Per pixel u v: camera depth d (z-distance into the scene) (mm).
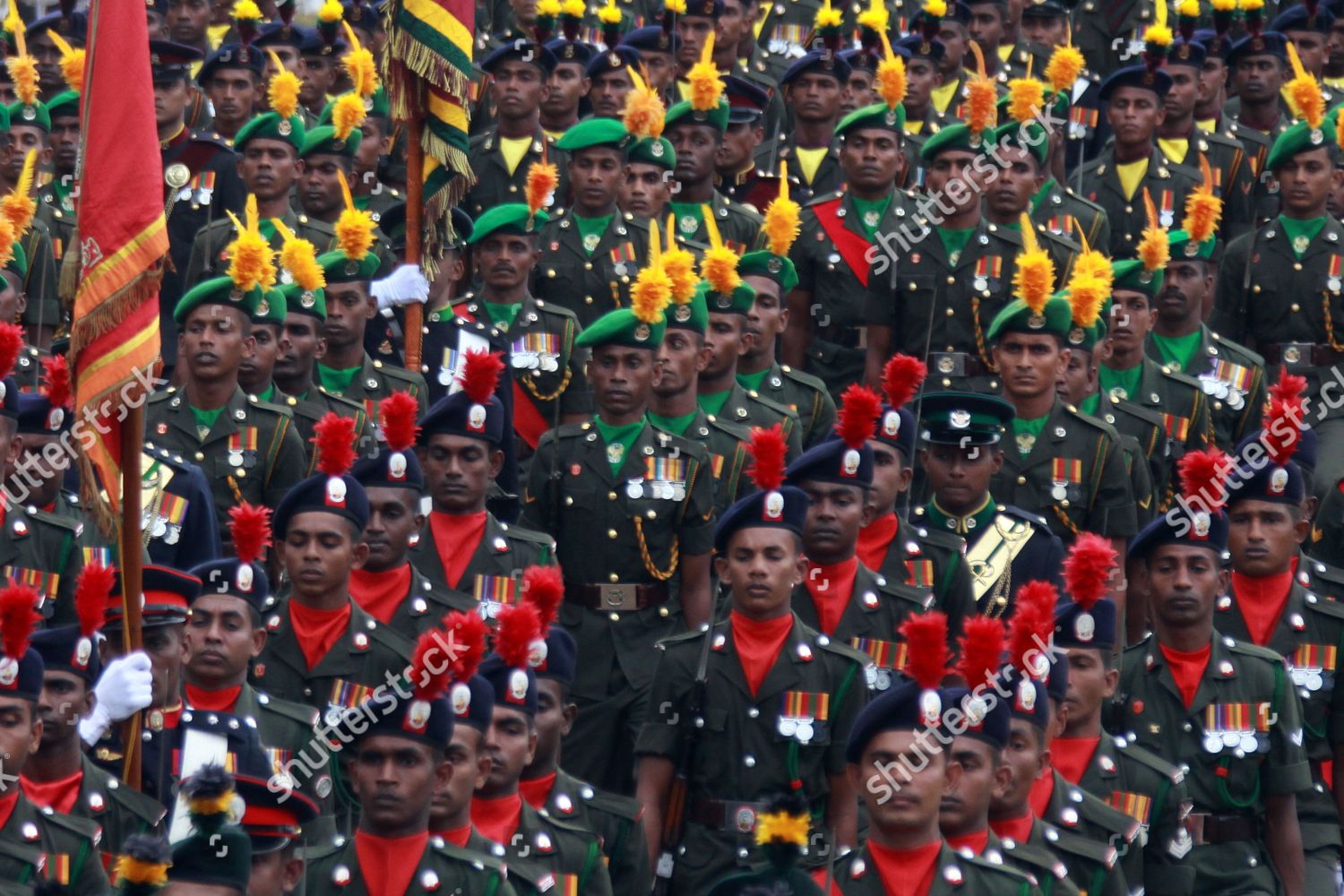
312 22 95688
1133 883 48594
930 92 86125
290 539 51500
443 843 43625
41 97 84812
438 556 55906
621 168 71750
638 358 58406
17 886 42000
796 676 49750
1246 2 87812
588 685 57938
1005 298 71438
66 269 46875
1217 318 76562
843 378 72812
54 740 44500
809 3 95000
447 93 64875
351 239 63312
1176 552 52531
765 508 49750
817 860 49156
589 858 47219
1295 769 52219
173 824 40938
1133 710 53094
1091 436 63062
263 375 60656
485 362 55875
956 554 56344
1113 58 97312
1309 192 74500
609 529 58094
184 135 78688
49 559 54719
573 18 81688
